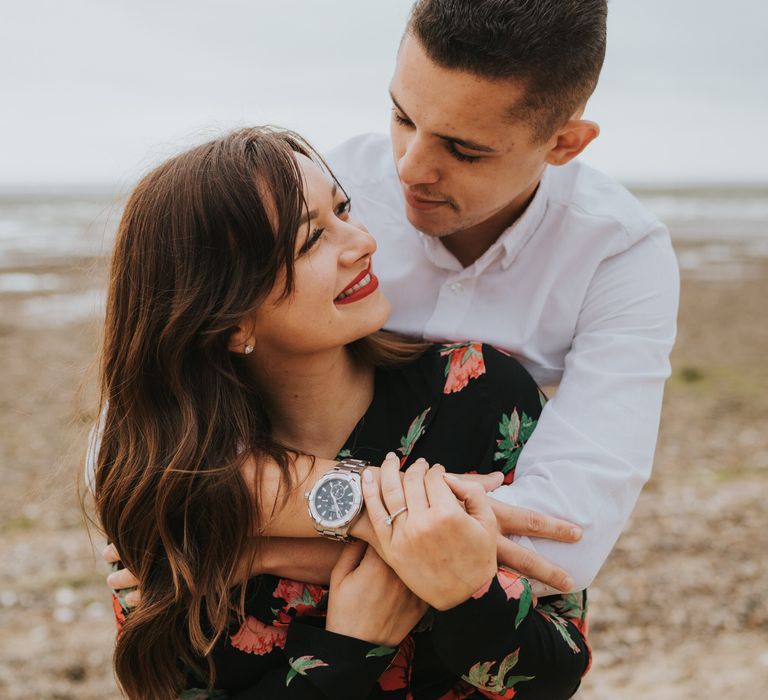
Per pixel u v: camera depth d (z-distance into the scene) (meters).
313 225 1.87
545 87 2.12
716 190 137.75
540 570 1.91
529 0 2.05
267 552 1.91
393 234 2.63
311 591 1.92
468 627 1.73
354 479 1.84
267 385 2.05
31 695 5.17
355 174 2.71
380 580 1.82
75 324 18.03
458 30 2.01
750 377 13.78
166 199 1.87
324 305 1.88
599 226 2.40
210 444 1.91
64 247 38.03
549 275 2.47
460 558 1.69
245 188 1.81
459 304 2.56
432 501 1.73
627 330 2.35
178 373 1.91
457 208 2.28
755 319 19.47
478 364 2.11
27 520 8.07
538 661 1.78
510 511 1.95
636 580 6.70
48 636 5.97
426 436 2.05
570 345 2.55
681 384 13.46
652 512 8.09
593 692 5.16
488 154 2.15
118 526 1.96
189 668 2.01
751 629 5.89
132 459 1.94
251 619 1.93
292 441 2.09
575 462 2.04
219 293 1.86
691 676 5.29
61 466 2.39
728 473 9.26
